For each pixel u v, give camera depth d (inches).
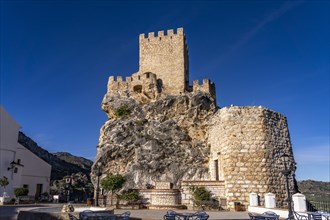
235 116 1017.5
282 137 1037.8
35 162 1691.7
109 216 491.5
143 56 1603.1
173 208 962.1
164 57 1573.6
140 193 1028.5
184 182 1015.0
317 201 716.0
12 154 1518.2
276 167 969.5
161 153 1226.6
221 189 987.9
